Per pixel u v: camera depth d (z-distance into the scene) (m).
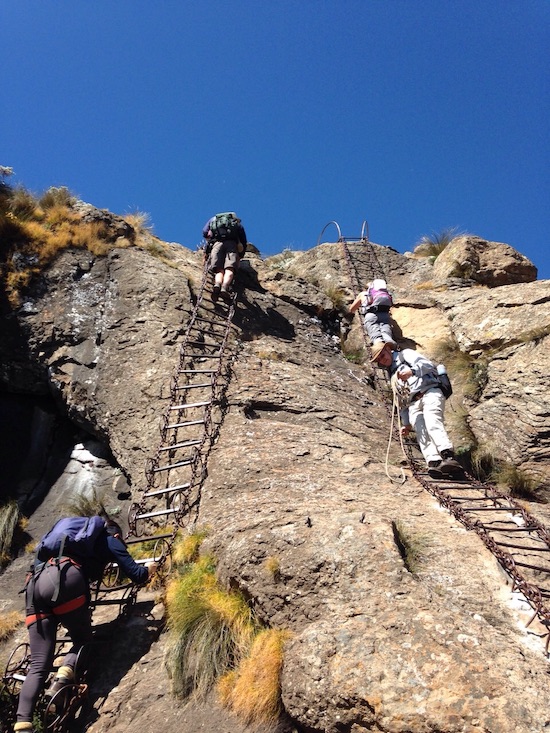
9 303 7.02
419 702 2.72
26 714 3.19
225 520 4.41
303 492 4.61
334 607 3.37
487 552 3.88
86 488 6.20
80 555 3.76
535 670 2.87
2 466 6.37
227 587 3.94
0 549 5.43
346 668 2.96
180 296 7.31
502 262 8.70
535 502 5.31
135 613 4.15
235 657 3.53
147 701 3.45
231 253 7.71
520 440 5.71
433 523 4.26
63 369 6.75
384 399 7.09
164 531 4.84
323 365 7.37
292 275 8.98
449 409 6.48
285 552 3.78
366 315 7.12
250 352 6.91
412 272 9.54
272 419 5.92
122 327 7.01
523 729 2.55
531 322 6.66
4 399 6.91
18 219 7.75
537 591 3.29
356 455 5.41
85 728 3.36
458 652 2.90
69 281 7.41
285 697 3.10
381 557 3.54
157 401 6.10
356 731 2.83
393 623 3.12
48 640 3.46
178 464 5.17
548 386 5.76
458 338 7.28
